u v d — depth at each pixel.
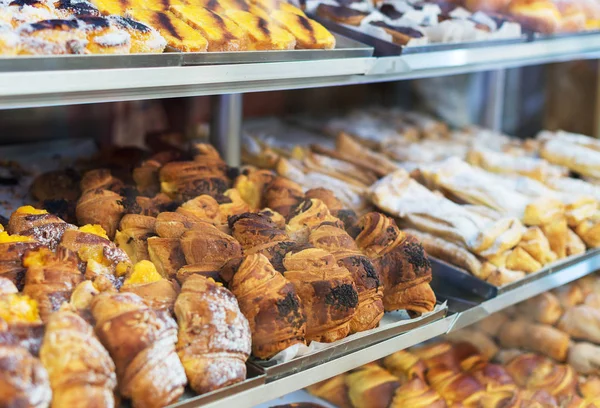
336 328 1.39
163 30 1.49
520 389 2.05
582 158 2.48
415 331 1.57
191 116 2.54
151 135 2.42
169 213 1.50
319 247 1.51
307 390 1.89
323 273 1.39
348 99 3.16
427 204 2.02
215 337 1.20
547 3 2.24
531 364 2.12
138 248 1.46
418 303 1.60
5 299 1.12
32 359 1.01
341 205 1.85
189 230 1.44
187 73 1.41
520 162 2.39
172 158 1.96
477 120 3.18
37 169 2.04
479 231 1.89
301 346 1.33
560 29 2.26
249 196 1.87
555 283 1.96
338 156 2.38
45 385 1.00
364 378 1.85
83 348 1.06
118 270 1.34
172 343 1.16
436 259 1.90
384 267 1.59
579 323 2.20
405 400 1.82
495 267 1.85
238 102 2.24
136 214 1.54
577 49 2.33
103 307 1.14
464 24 2.02
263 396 1.27
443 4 2.30
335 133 2.71
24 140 2.36
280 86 1.62
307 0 2.04
